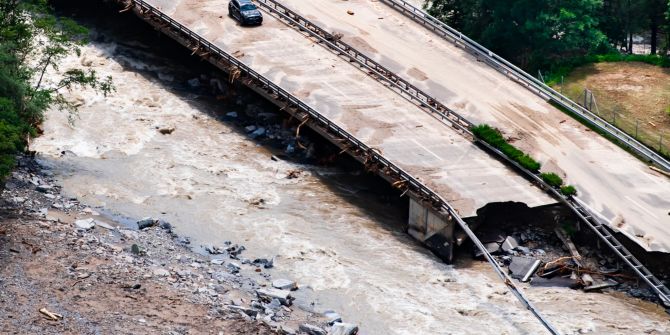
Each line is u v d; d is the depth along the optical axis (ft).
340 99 346.54
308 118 335.67
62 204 296.92
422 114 341.82
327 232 300.40
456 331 256.32
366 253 291.38
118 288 249.34
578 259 287.69
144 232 287.89
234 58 359.87
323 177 331.98
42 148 331.36
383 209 316.81
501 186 303.68
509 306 268.62
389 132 329.11
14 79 300.61
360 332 253.24
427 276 281.95
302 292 268.82
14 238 264.93
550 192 302.25
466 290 275.59
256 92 359.66
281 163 337.72
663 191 305.94
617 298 276.00
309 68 364.79
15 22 322.34
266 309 254.47
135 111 361.10
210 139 348.38
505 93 355.97
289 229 299.79
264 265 279.49
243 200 313.53
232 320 243.81
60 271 252.21
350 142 321.93
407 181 301.22
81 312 235.61
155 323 236.43
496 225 299.17
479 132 323.37
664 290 274.98
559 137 331.57
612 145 330.34
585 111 341.82
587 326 261.44
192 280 262.47
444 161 315.17
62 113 353.72
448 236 288.10
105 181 316.40
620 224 288.92
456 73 366.84
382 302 267.18
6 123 280.72
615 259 287.28
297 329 247.70
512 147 316.81
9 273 246.68
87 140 340.18
